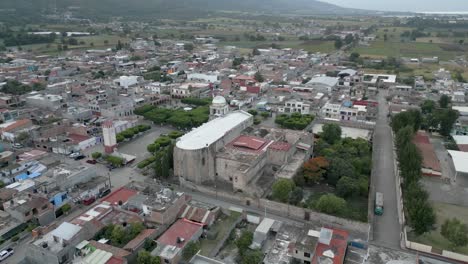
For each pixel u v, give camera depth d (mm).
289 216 127625
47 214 121750
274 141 166625
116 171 161875
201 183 149375
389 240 115000
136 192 135625
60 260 98750
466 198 141875
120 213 122625
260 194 138625
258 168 150625
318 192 143625
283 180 132750
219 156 151625
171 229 112750
